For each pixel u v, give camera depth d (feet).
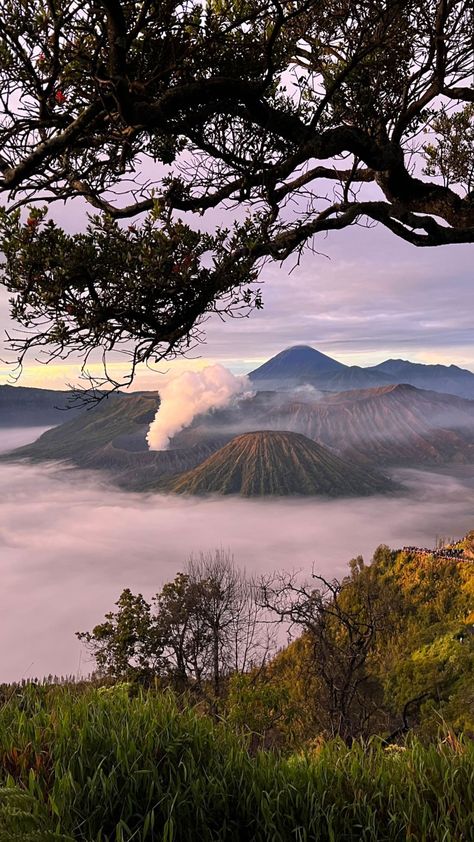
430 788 9.90
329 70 15.83
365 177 16.90
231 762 10.57
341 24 14.53
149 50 12.21
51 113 12.23
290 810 9.52
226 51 12.92
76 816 9.11
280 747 12.49
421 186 16.83
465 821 8.87
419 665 99.25
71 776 9.43
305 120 15.39
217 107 13.19
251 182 14.56
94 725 11.32
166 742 10.85
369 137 14.73
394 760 11.16
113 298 13.16
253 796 9.90
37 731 11.17
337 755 11.12
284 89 15.47
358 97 15.03
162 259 12.53
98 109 11.78
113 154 14.97
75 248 12.75
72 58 11.39
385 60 14.82
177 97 11.88
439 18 13.99
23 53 11.22
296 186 16.74
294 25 14.57
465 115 21.09
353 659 42.16
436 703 73.56
